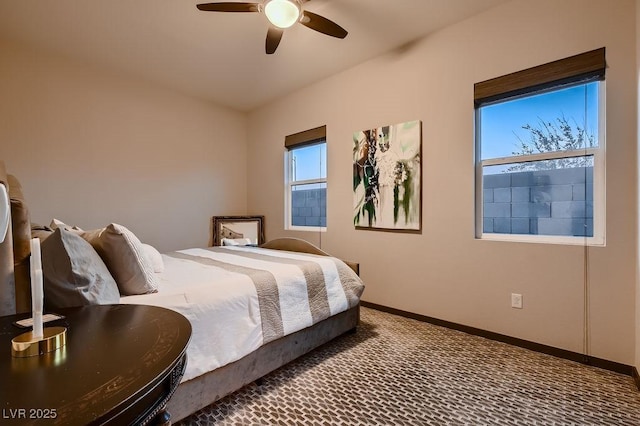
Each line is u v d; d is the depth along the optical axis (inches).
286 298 76.9
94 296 49.2
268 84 152.0
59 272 47.4
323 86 146.7
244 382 66.9
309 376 75.2
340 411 61.9
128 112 142.9
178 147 160.6
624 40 76.4
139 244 63.0
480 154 103.3
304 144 158.1
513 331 93.1
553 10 86.4
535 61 89.4
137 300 56.0
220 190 178.1
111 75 137.7
